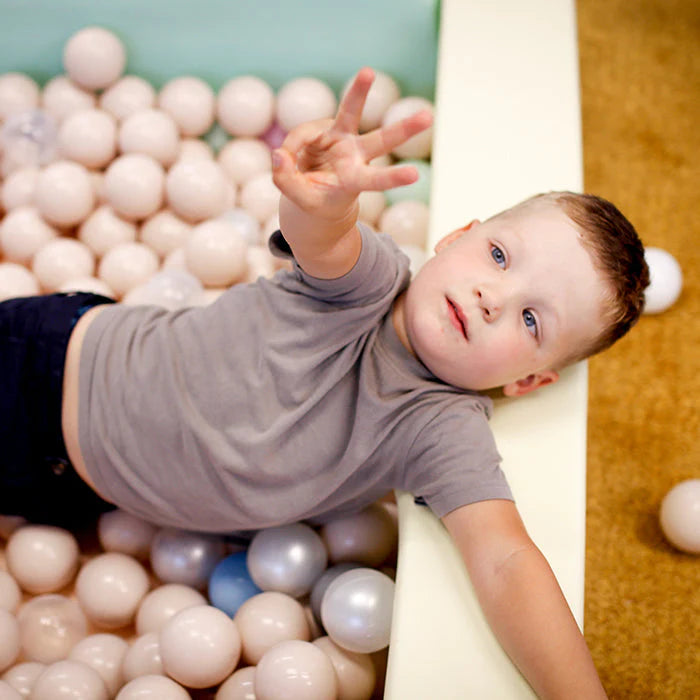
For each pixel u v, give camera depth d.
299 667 0.88
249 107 1.52
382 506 1.11
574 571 0.82
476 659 0.74
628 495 1.29
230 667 0.93
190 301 1.25
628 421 1.38
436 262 0.92
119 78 1.59
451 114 1.20
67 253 1.35
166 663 0.92
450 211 1.09
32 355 1.00
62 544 1.07
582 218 0.91
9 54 1.59
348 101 0.69
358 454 0.91
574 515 0.86
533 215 0.92
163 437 0.96
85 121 1.44
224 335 0.97
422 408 0.90
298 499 0.94
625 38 2.00
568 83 1.24
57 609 1.05
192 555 1.10
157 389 0.97
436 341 0.89
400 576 0.81
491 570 0.77
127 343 1.00
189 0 1.53
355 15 1.53
